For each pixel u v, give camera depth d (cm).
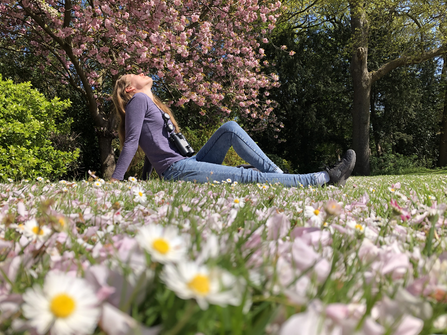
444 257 70
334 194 237
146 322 46
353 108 1772
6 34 1026
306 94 2034
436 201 183
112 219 112
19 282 56
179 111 1315
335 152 2306
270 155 1833
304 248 60
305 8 1752
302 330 35
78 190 213
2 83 675
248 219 116
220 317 42
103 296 44
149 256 54
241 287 43
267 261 61
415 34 1570
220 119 1189
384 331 42
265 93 1398
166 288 48
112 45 878
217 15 995
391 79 1977
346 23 1941
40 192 212
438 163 2108
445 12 1462
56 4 907
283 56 1858
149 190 223
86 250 76
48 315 35
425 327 45
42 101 707
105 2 750
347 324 39
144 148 359
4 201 162
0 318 43
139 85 369
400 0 1519
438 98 2197
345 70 2097
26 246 76
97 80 1060
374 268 69
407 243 95
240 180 334
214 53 1091
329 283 53
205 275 39
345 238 93
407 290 55
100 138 1120
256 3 1013
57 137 971
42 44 937
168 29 862
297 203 177
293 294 42
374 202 191
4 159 596
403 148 2306
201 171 343
